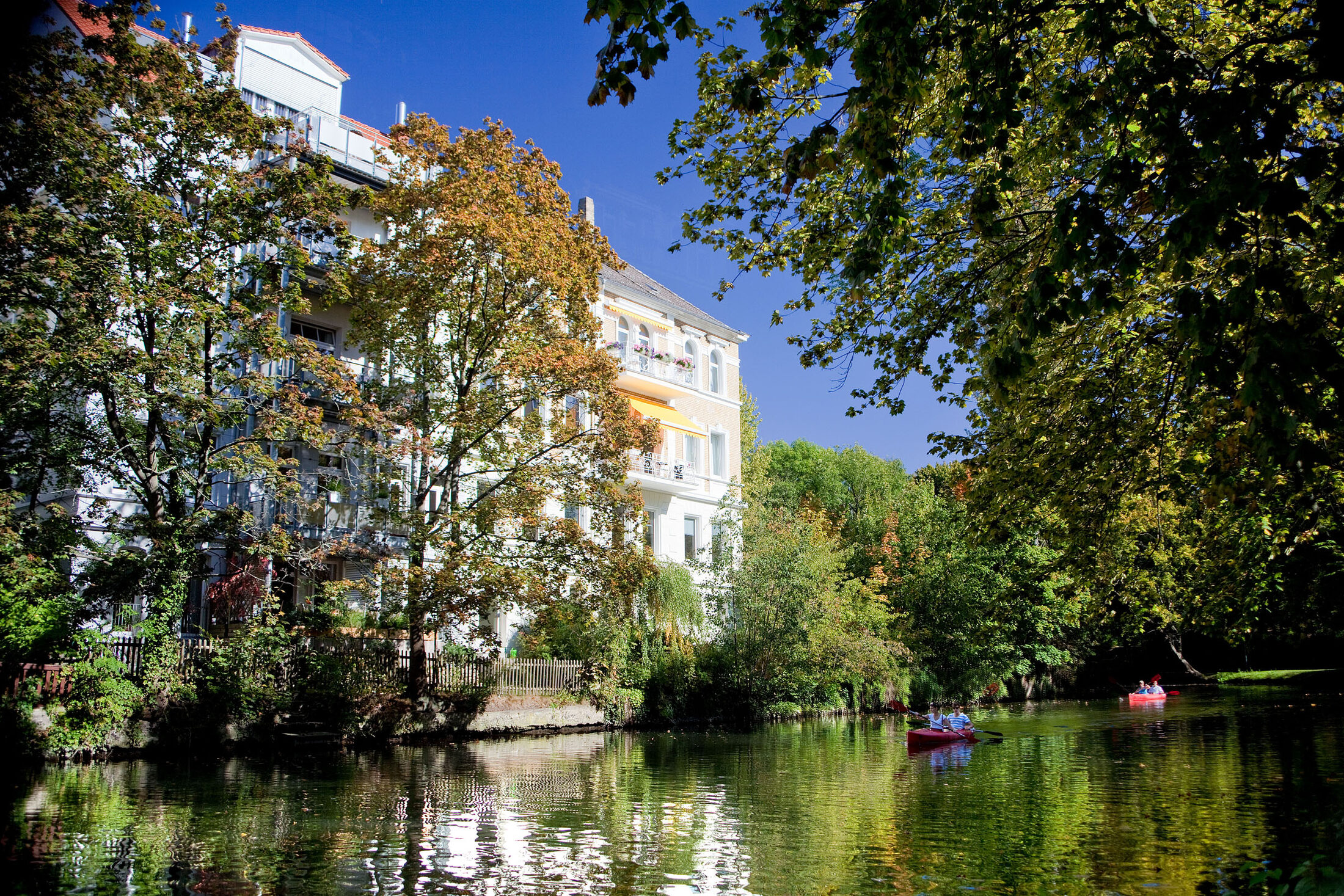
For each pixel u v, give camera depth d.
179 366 20.23
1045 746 23.31
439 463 27.88
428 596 23.55
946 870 10.30
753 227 11.90
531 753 22.31
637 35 6.91
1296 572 16.83
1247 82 8.75
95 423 22.38
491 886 9.70
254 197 22.14
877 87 8.03
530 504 25.06
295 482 22.31
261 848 11.20
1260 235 9.16
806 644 34.97
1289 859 10.41
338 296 24.28
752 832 12.52
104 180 19.83
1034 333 7.66
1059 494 12.25
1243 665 57.16
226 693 21.14
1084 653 48.62
